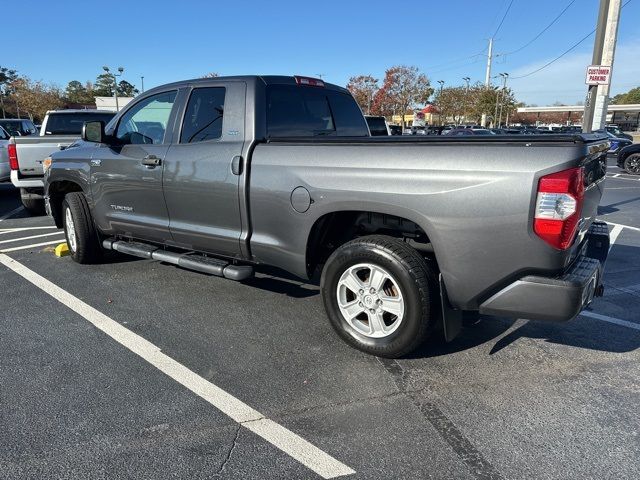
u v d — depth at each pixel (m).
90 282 5.27
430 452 2.62
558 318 2.94
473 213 2.97
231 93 4.14
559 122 81.31
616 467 2.51
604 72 10.20
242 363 3.55
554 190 2.76
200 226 4.34
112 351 3.71
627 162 18.03
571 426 2.85
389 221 3.60
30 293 4.92
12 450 2.61
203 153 4.17
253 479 2.43
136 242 5.27
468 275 3.07
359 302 3.57
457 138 3.09
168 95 4.63
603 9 10.34
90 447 2.64
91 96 87.19
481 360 3.62
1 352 3.68
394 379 3.35
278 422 2.87
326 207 3.49
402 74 49.56
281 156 3.72
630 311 4.58
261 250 3.96
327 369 3.47
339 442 2.70
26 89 61.56
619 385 3.29
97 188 5.27
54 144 8.48
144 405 3.02
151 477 2.43
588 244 3.87
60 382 3.27
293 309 4.54
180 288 5.08
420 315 3.29
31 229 8.12
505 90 56.94
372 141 3.35
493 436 2.76
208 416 2.92
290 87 4.40
